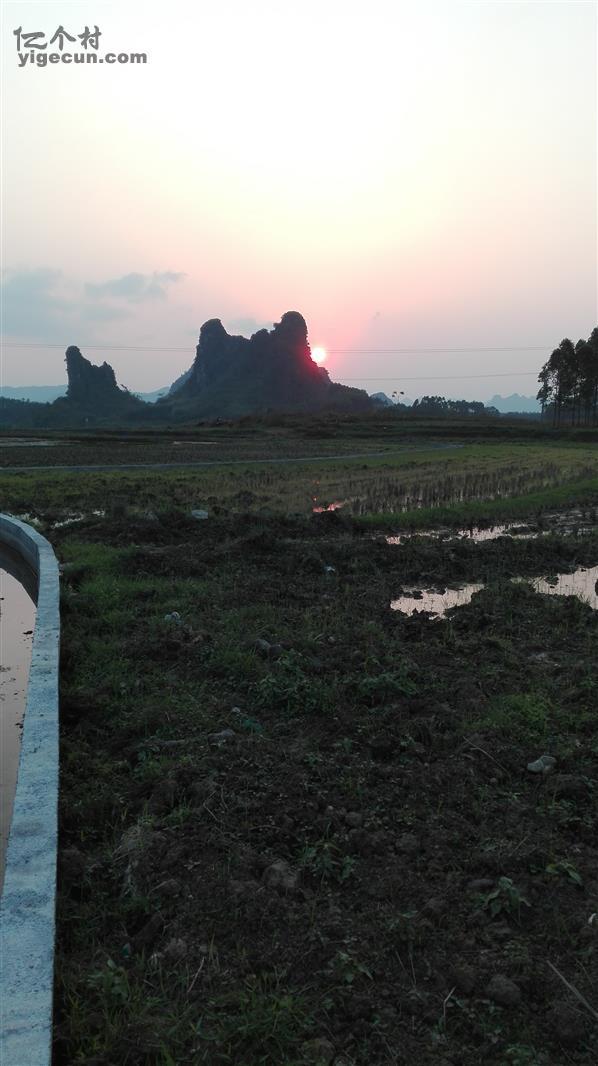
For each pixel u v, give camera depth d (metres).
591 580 10.54
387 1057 2.37
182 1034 2.42
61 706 5.28
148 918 3.06
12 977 2.44
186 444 57.12
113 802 3.96
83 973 2.70
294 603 8.63
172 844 3.54
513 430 75.69
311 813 3.87
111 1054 2.35
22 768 3.89
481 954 2.84
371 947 2.86
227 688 5.77
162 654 6.47
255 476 26.38
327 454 42.44
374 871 3.41
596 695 5.58
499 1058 2.38
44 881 2.95
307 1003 2.56
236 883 3.23
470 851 3.57
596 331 96.19
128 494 19.89
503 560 11.58
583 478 25.58
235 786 4.11
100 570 9.87
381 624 7.75
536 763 4.47
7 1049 2.16
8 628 8.33
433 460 36.06
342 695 5.55
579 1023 2.49
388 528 14.92
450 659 6.59
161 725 5.01
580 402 99.56
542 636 7.46
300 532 13.56
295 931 2.95
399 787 4.22
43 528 13.94
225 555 11.04
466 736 4.86
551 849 3.58
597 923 3.02
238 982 2.67
